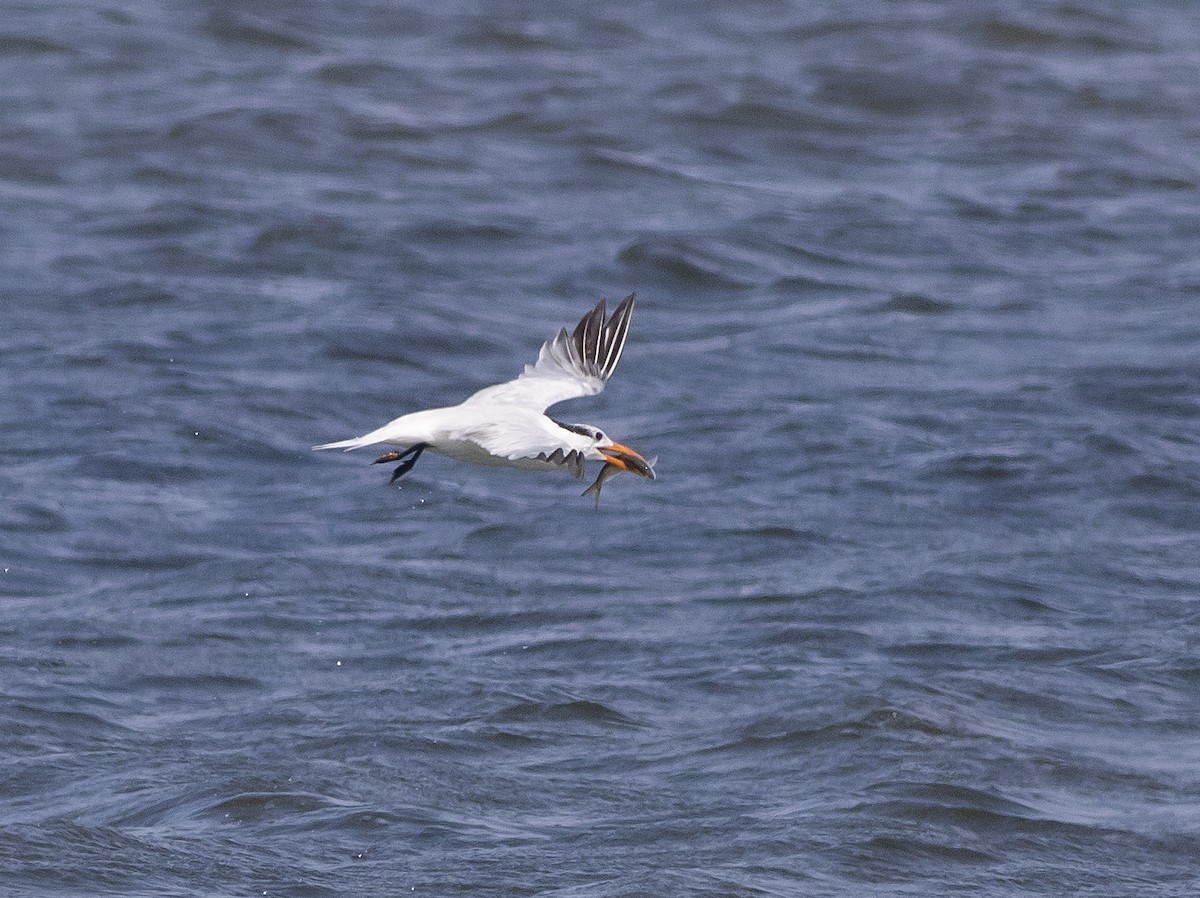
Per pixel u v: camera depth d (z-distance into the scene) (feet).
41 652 45.32
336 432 64.59
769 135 106.73
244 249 84.74
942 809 36.14
